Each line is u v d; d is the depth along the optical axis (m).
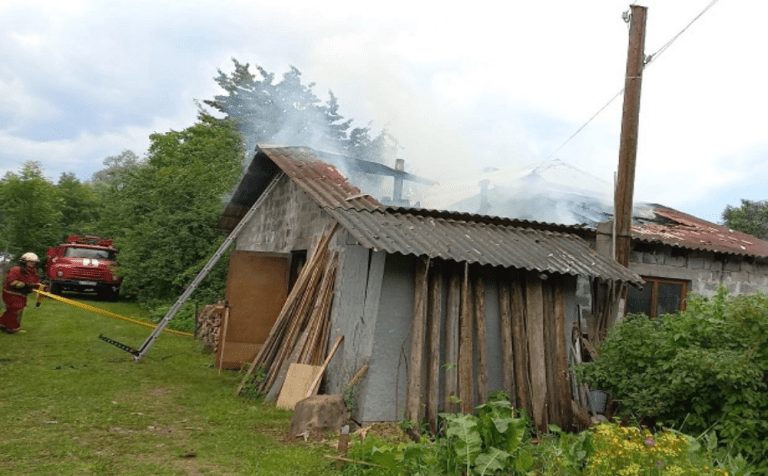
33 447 5.45
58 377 8.47
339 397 6.98
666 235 10.23
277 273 10.65
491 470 4.65
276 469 5.34
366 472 4.95
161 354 11.37
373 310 7.39
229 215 15.43
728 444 5.69
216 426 6.76
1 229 24.86
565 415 7.68
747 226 18.19
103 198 34.56
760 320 5.91
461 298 7.66
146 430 6.38
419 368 7.19
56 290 20.19
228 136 26.08
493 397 7.42
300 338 8.55
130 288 20.67
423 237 7.56
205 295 16.88
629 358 6.88
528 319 7.87
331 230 8.93
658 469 4.16
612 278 7.85
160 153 27.67
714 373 5.89
